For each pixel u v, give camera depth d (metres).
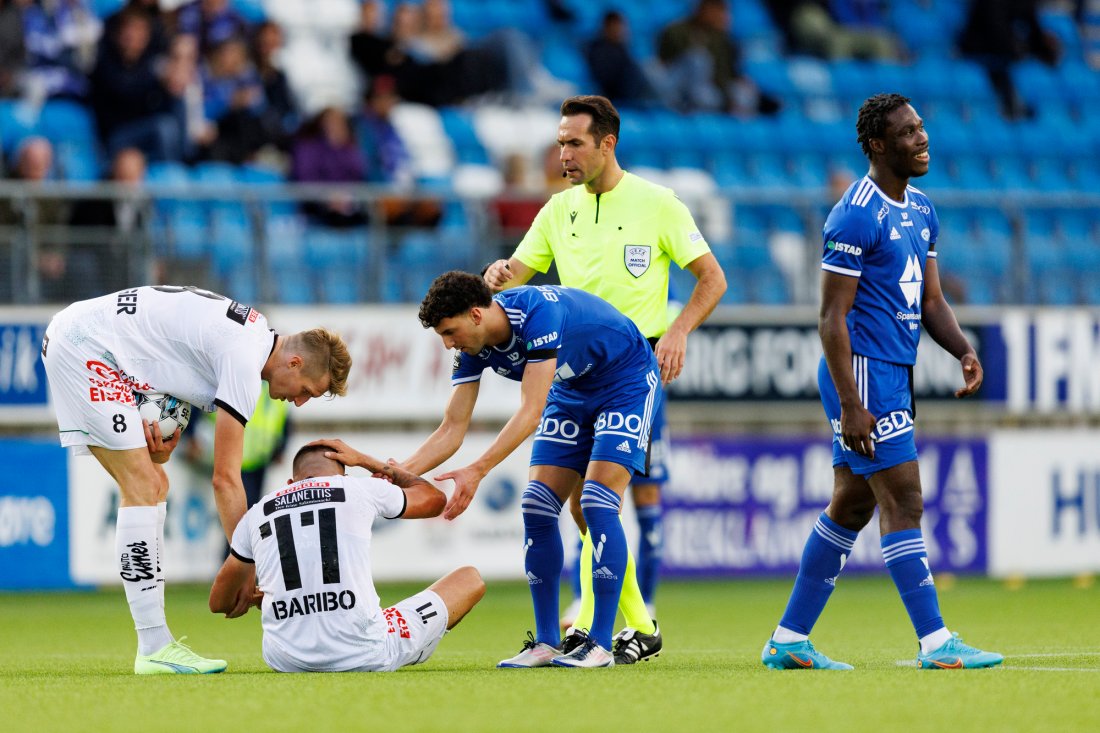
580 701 16.66
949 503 46.44
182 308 20.69
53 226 41.19
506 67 58.94
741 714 15.55
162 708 16.38
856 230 20.25
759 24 67.88
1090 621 33.09
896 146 20.42
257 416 38.50
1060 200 48.28
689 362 44.44
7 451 40.38
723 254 46.41
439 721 15.01
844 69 66.56
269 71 53.34
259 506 20.42
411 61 57.84
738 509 45.28
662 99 60.88
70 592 46.50
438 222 44.62
